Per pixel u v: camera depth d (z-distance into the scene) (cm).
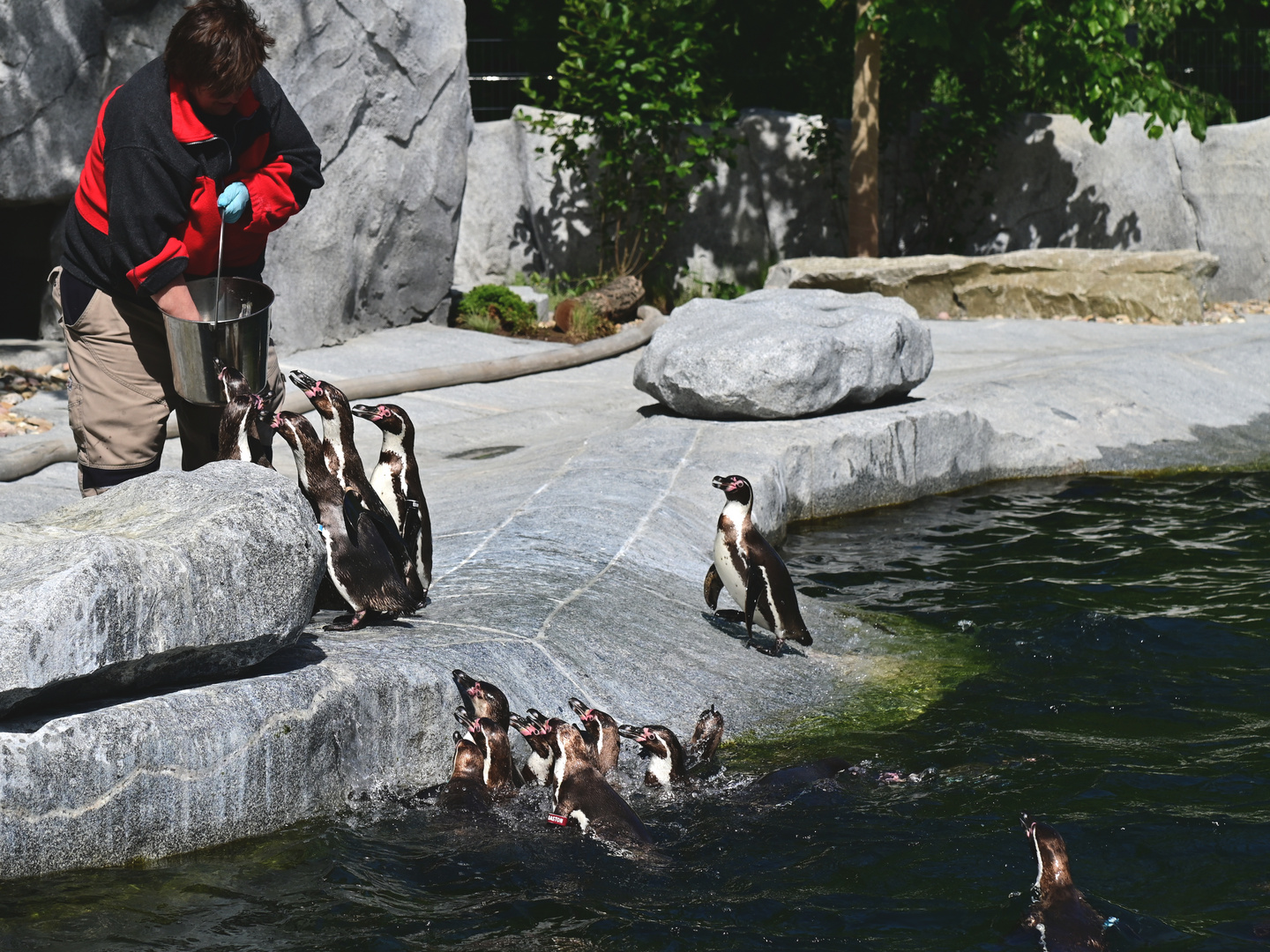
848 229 1988
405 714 516
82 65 1278
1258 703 626
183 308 529
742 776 549
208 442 597
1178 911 425
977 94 2069
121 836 436
